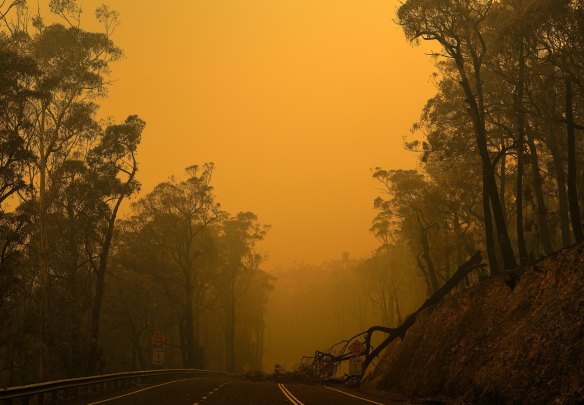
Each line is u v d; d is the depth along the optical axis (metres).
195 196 76.88
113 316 75.44
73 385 26.22
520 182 35.62
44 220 48.94
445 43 37.59
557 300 20.67
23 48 51.34
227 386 37.59
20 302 47.88
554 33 30.92
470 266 42.25
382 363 42.16
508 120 43.12
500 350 22.39
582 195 38.88
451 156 48.84
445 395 25.09
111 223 53.22
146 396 27.73
